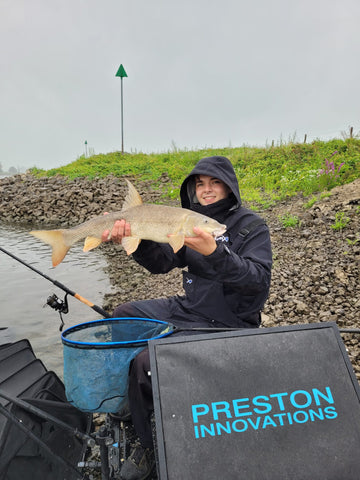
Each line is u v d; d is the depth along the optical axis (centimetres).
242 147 2512
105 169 2281
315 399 197
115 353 228
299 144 1856
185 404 192
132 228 274
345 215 855
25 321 593
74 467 243
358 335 441
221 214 314
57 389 284
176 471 179
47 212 1766
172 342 204
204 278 277
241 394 195
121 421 262
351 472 184
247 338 207
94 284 804
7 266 942
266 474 180
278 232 890
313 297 566
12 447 213
